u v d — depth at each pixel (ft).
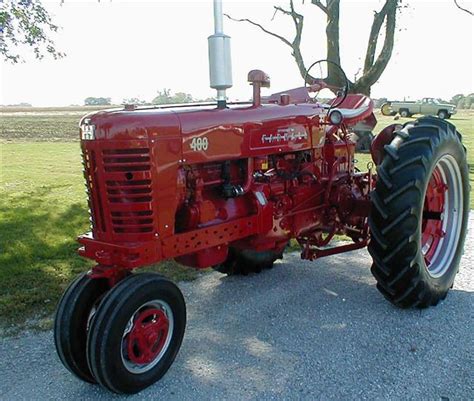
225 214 10.43
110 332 8.14
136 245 8.71
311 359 9.70
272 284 13.73
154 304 8.98
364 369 9.30
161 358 9.10
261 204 10.89
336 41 46.50
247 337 10.70
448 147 11.93
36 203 26.30
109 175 8.66
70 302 8.91
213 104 10.82
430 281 11.63
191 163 9.30
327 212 13.21
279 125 11.07
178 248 9.34
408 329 10.84
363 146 41.70
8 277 14.61
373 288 13.26
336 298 12.64
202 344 10.44
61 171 40.45
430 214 12.85
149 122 8.60
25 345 10.57
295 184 12.09
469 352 9.86
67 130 100.17
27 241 18.48
